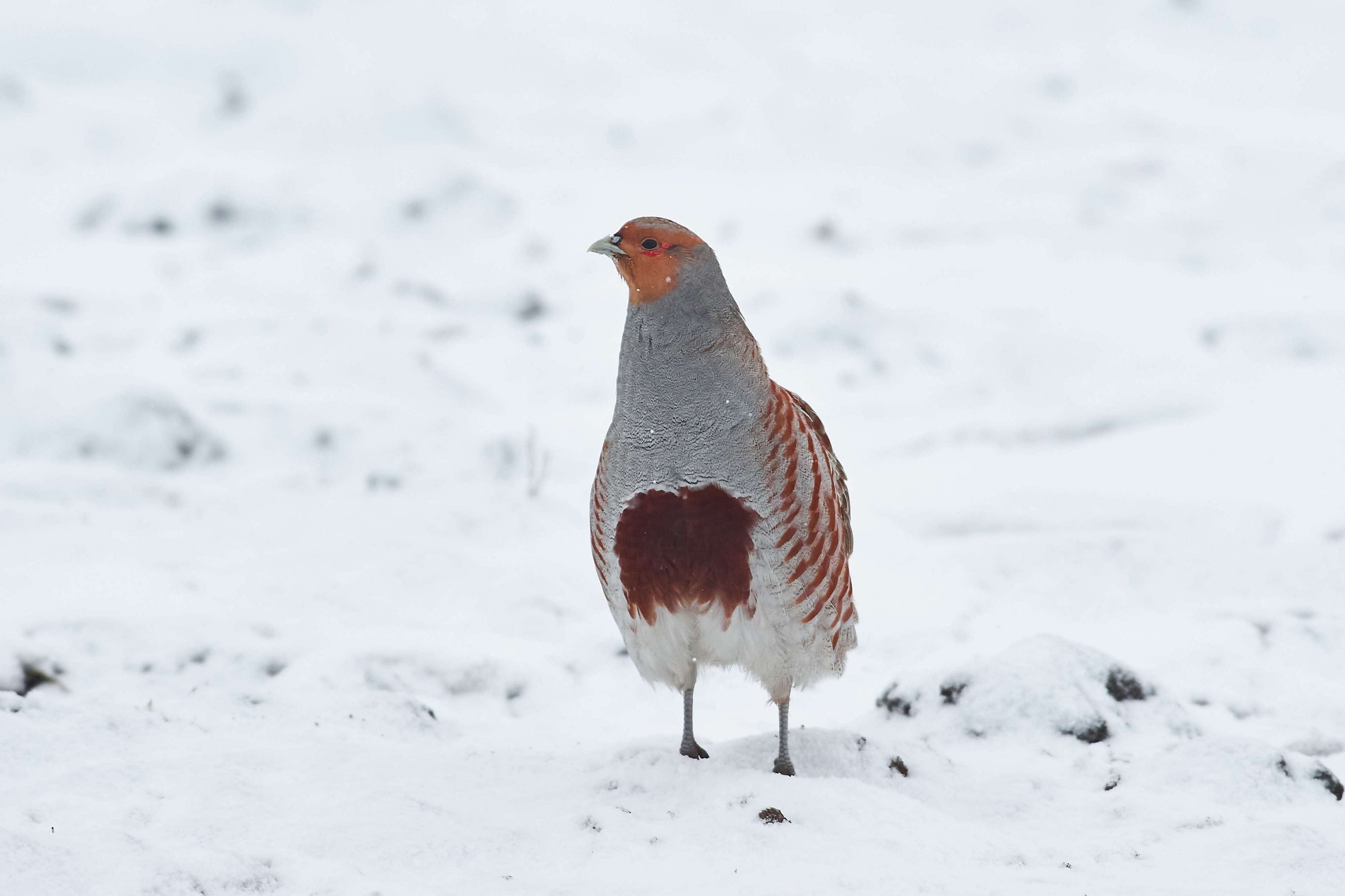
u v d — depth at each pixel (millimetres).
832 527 6695
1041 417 16609
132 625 8688
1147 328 21000
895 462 15148
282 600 9922
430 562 10641
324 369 17984
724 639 6754
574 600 10305
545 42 45531
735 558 6559
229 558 10883
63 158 33750
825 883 5434
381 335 19719
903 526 12789
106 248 26641
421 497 12531
